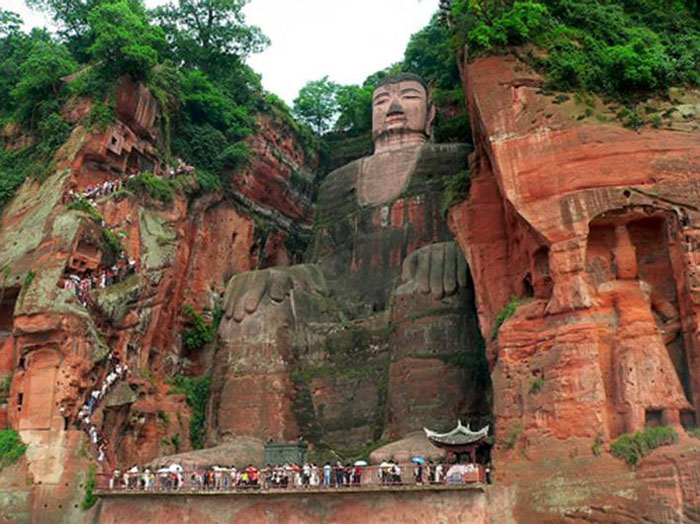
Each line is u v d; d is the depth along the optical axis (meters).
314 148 47.59
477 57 25.88
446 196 29.62
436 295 29.86
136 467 27.02
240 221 41.00
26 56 39.91
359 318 33.75
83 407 27.67
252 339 32.09
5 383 28.91
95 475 26.14
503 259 26.84
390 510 22.22
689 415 21.23
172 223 35.00
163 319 33.84
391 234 35.62
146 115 36.06
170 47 43.72
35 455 26.70
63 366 27.39
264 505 23.55
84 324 27.98
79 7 42.81
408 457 24.84
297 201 45.47
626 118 23.66
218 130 41.28
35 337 27.92
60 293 28.03
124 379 30.16
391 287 34.12
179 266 35.28
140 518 24.91
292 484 24.48
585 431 21.27
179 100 38.97
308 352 32.16
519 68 25.17
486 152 27.31
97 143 33.62
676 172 22.66
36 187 33.44
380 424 29.31
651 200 22.47
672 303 22.62
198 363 36.19
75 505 25.98
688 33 26.91
